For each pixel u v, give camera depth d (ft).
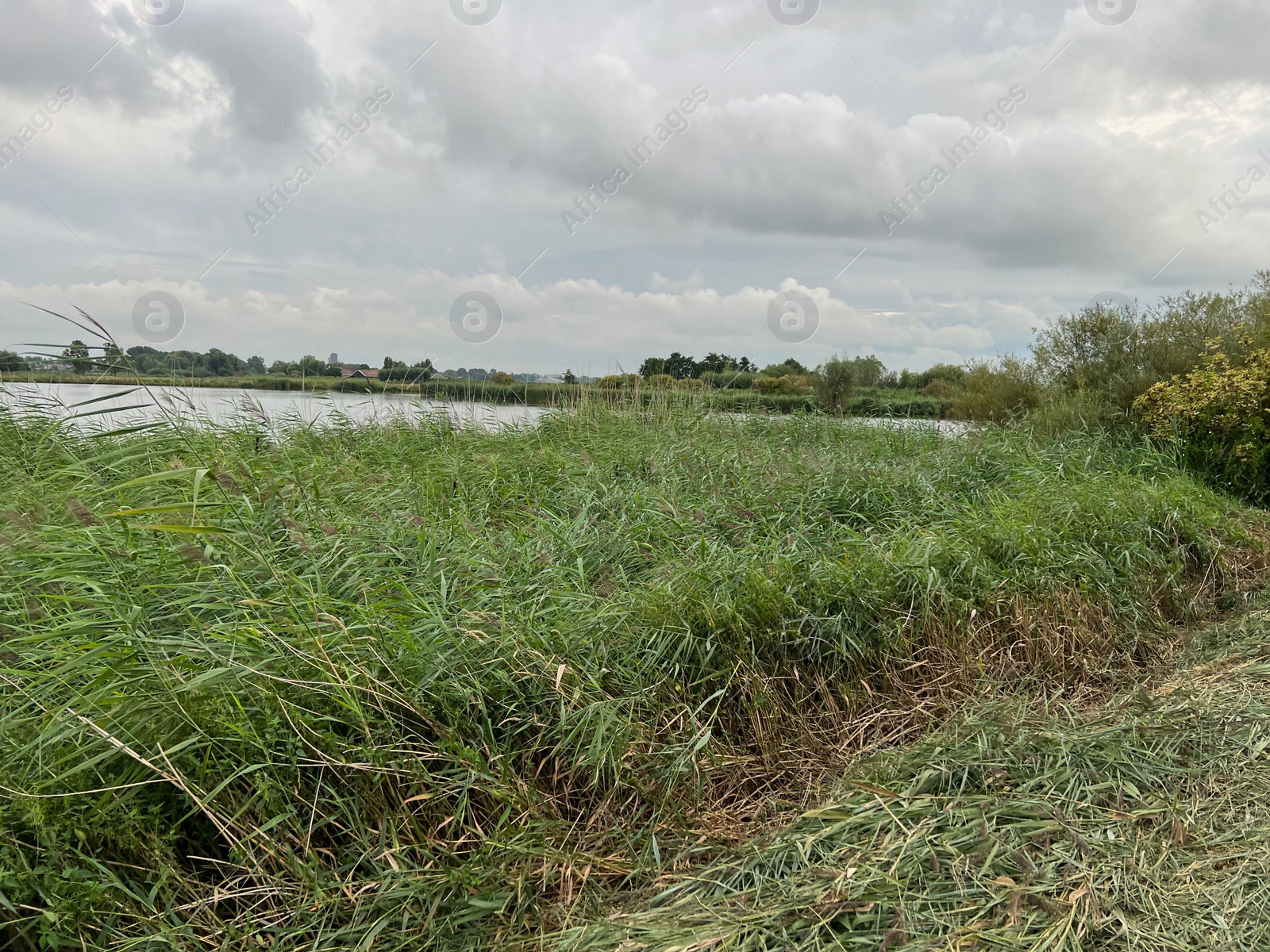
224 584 9.50
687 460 21.99
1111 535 17.03
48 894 6.24
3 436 17.70
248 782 7.63
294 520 11.61
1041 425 31.40
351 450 23.94
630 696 10.05
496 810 8.30
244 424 22.48
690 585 12.34
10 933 6.18
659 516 16.21
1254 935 6.22
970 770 8.89
